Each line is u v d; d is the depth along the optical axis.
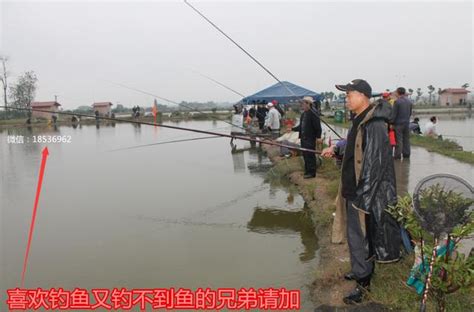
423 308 3.14
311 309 4.09
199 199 8.76
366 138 3.53
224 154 16.00
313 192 7.89
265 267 5.21
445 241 3.29
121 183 10.71
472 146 15.23
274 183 10.02
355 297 3.78
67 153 17.80
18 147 20.98
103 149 19.14
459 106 53.06
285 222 7.00
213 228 6.83
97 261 5.61
